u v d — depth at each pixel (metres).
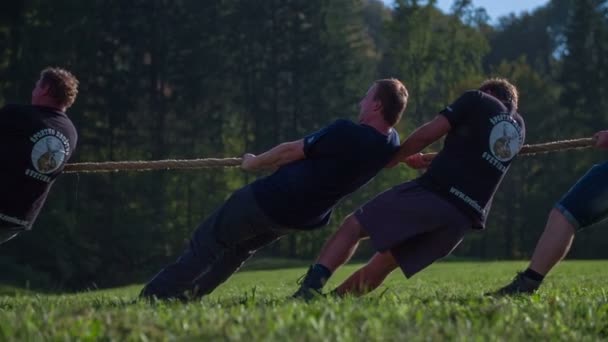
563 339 7.02
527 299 8.57
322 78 70.31
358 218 9.02
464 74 76.88
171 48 65.12
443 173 8.94
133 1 63.53
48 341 6.25
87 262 54.16
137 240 58.25
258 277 32.19
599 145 9.76
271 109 71.12
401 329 6.66
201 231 9.42
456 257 67.44
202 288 9.81
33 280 47.47
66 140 9.55
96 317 6.80
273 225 9.13
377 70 83.12
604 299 8.85
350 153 8.91
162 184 62.00
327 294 9.12
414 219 8.91
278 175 9.07
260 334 6.30
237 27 69.75
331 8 71.56
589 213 8.99
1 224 9.43
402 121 71.81
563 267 30.20
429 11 74.31
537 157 72.06
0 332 6.46
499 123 9.01
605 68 74.69
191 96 66.44
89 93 60.78
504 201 72.38
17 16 56.94
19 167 9.30
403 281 20.97
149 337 6.33
